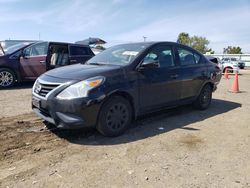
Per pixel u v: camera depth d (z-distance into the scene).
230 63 26.09
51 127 5.08
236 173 3.60
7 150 4.04
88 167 3.62
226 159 4.02
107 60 5.42
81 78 4.38
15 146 4.19
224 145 4.55
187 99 6.26
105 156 3.96
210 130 5.31
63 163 3.71
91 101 4.27
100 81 4.43
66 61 10.59
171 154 4.11
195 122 5.81
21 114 5.99
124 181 3.30
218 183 3.33
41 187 3.12
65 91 4.26
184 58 6.21
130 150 4.20
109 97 4.55
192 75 6.21
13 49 10.19
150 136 4.84
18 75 9.98
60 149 4.16
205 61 6.84
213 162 3.90
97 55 5.94
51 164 3.67
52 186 3.15
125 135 4.85
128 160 3.86
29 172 3.45
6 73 9.81
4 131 4.82
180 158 3.98
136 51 5.32
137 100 5.00
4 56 9.70
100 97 4.36
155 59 5.45
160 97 5.48
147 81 5.14
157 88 5.36
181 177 3.44
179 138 4.80
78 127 4.32
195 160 3.94
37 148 4.15
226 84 13.45
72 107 4.20
